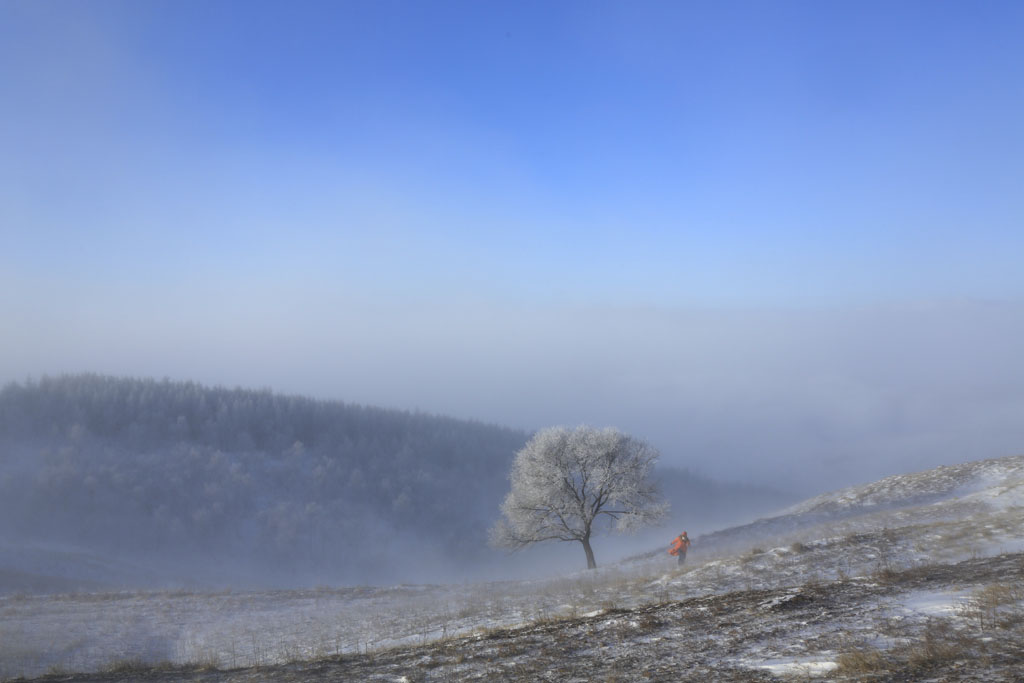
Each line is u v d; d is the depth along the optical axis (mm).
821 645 9078
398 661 11961
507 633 13641
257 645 18359
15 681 12891
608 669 9250
